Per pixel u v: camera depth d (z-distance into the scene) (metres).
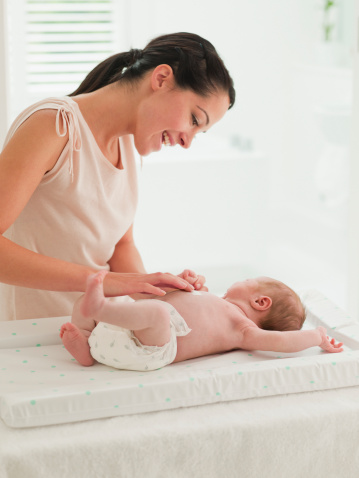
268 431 1.20
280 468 1.22
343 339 1.56
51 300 1.62
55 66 4.06
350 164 2.64
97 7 4.09
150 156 3.77
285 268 3.92
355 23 2.54
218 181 3.60
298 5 4.76
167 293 1.51
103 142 1.48
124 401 1.21
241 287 1.60
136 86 1.43
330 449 1.25
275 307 1.57
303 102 4.73
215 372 1.28
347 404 1.27
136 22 4.37
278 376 1.30
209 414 1.23
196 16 4.57
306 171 4.79
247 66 4.80
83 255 1.56
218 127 4.83
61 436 1.14
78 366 1.40
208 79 1.38
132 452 1.14
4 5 1.99
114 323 1.28
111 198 1.54
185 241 3.61
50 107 1.39
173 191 3.53
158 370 1.37
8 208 1.33
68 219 1.51
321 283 3.71
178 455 1.17
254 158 3.62
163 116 1.41
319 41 4.75
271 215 4.92
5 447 1.11
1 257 1.35
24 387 1.28
